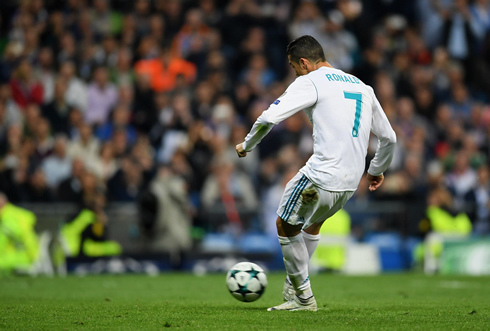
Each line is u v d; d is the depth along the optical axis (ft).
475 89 198.39
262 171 153.28
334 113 55.83
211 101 169.37
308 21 185.57
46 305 67.67
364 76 187.11
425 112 181.57
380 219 143.02
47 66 175.73
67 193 137.69
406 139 168.86
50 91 172.65
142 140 149.79
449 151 169.37
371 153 157.28
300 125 166.40
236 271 64.95
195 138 153.07
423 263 142.72
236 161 156.04
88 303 70.38
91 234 131.75
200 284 103.40
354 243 140.26
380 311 61.77
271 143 163.12
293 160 152.87
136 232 134.31
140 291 90.07
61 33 184.24
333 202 56.49
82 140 154.30
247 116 172.45
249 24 188.24
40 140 155.22
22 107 169.99
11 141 150.00
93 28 187.83
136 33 185.88
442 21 198.08
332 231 139.03
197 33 185.16
